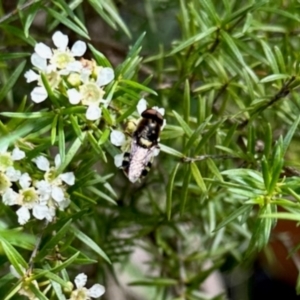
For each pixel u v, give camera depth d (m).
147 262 0.21
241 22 0.18
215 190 0.18
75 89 0.13
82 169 0.14
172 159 0.19
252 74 0.16
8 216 0.14
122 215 0.19
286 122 0.17
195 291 0.20
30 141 0.14
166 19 0.21
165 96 0.18
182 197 0.15
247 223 0.20
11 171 0.13
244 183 0.13
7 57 0.15
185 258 0.20
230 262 0.23
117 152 0.14
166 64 0.20
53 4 0.16
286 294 0.27
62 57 0.13
